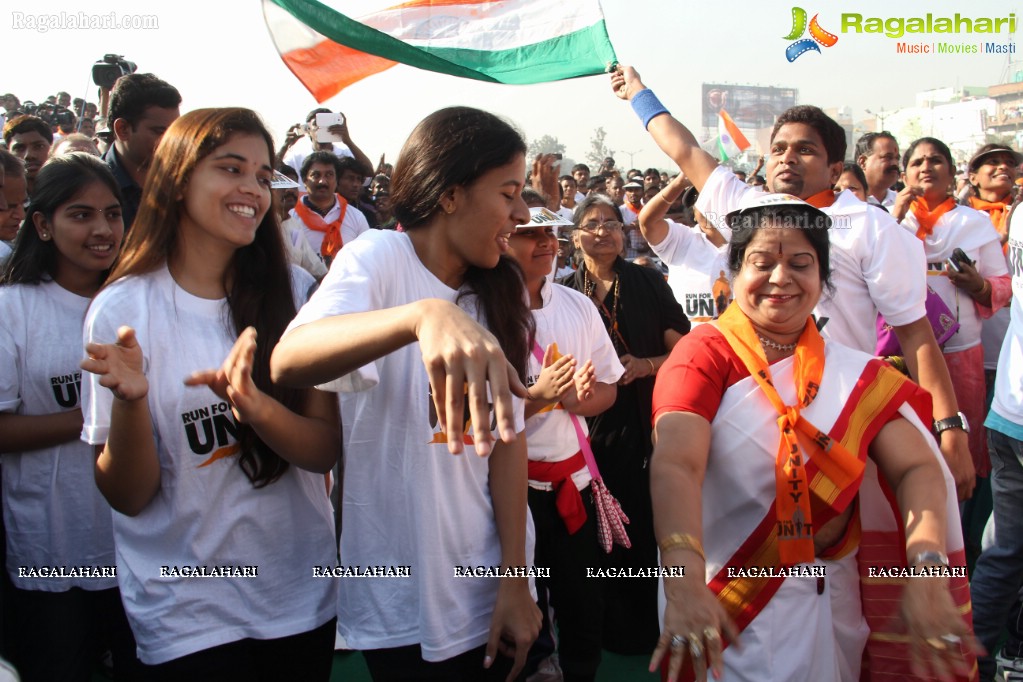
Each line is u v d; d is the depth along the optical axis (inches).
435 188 79.6
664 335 157.6
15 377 107.0
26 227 110.4
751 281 84.5
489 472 86.4
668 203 179.0
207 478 87.0
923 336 118.5
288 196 244.2
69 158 110.3
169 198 88.1
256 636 88.3
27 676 106.6
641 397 150.3
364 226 258.7
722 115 321.1
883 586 86.4
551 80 150.4
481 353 53.8
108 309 86.7
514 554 84.7
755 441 83.1
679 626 70.6
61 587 106.0
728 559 85.2
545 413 119.3
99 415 85.0
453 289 84.4
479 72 151.8
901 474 82.3
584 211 159.2
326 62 156.3
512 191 80.9
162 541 87.7
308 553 92.4
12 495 108.2
